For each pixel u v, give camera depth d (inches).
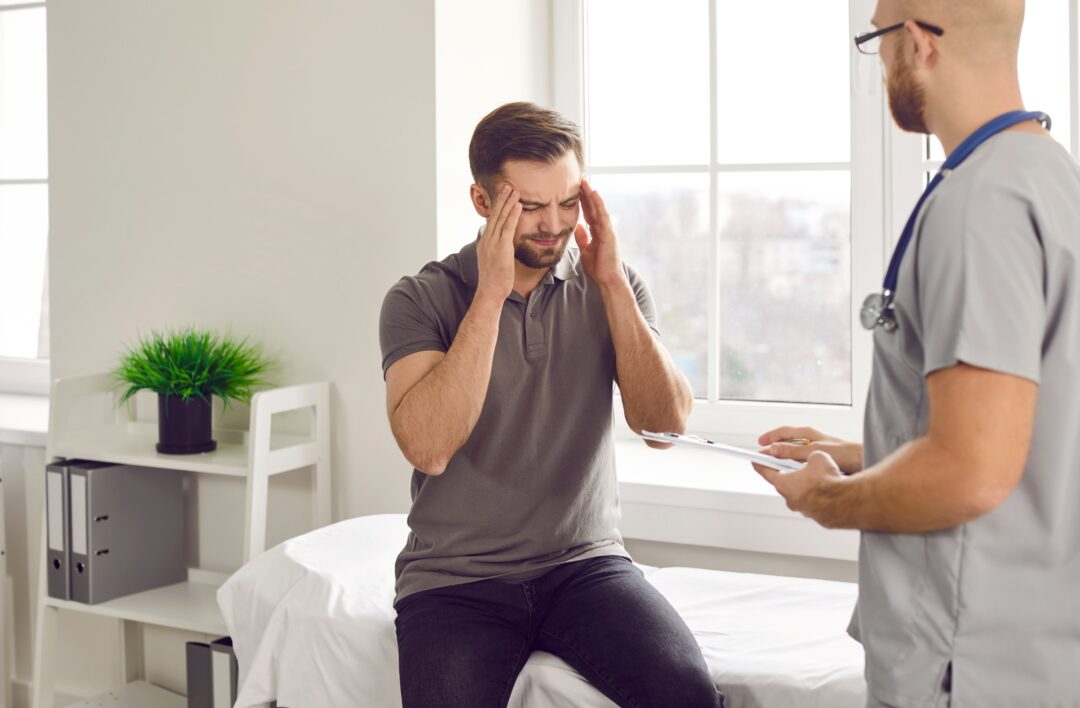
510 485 69.1
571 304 71.6
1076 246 41.9
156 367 96.3
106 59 107.5
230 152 102.4
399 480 97.0
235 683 88.2
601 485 71.7
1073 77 87.7
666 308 106.9
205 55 102.8
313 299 99.7
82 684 112.4
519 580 68.3
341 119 97.2
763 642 68.7
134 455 96.7
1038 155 42.8
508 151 66.0
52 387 101.4
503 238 65.7
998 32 44.1
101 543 98.0
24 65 130.2
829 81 99.3
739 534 86.0
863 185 96.7
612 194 108.0
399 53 94.1
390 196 95.7
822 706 61.3
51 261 112.0
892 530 43.9
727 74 102.7
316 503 98.3
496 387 69.1
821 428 99.4
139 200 107.1
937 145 94.3
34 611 114.1
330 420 99.4
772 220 102.1
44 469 110.6
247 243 102.3
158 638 108.6
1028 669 43.3
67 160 110.3
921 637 44.6
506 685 63.2
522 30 104.7
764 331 103.3
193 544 108.0
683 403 71.7
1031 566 43.3
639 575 69.9
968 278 41.2
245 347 102.8
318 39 97.6
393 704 70.4
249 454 90.7
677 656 62.2
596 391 71.2
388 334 70.6
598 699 63.3
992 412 40.4
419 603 67.2
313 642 72.8
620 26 107.0
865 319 47.3
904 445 44.1
